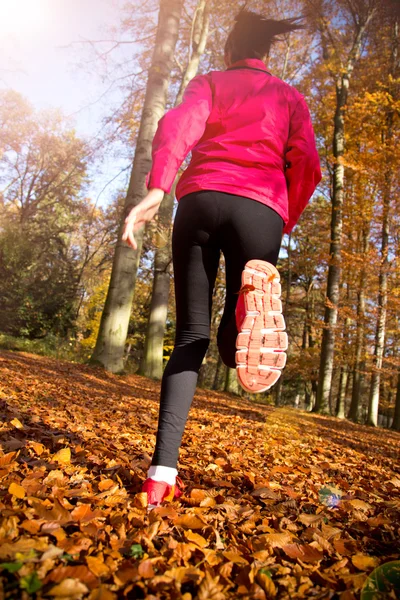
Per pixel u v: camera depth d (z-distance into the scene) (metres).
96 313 26.78
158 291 13.91
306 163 1.90
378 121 15.39
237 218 1.75
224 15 14.35
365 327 16.89
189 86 1.96
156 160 1.72
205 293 1.85
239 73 1.99
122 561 1.23
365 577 1.30
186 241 1.82
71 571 1.06
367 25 16.09
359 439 8.38
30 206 24.48
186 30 15.03
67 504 1.62
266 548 1.48
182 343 1.84
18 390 5.39
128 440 3.42
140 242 11.63
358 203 15.69
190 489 2.12
